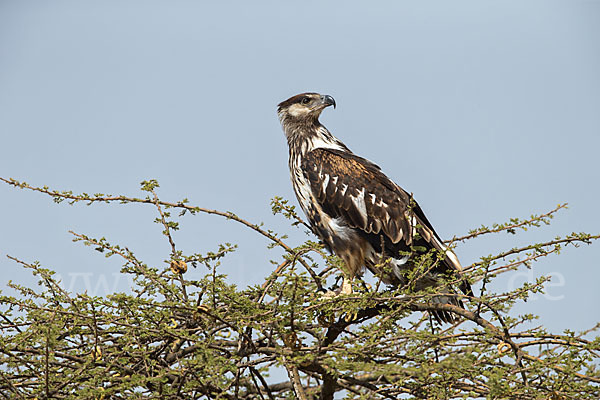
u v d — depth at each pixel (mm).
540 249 11055
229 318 10586
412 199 12945
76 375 10414
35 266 11141
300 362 9688
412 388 10562
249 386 13031
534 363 9891
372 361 9953
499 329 10594
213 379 10031
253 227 11734
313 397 13852
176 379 11102
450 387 10234
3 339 10648
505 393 9430
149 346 11289
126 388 9898
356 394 11266
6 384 10492
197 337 10781
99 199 11453
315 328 11141
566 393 9789
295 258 10609
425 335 10234
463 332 10773
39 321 10469
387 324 10828
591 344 9719
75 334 11375
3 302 11102
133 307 10570
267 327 10539
